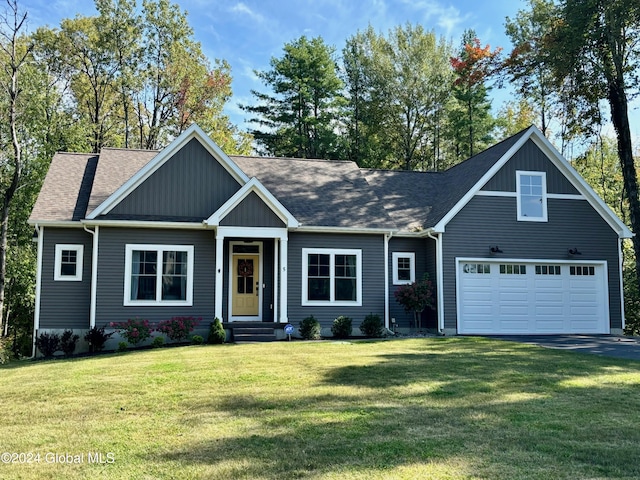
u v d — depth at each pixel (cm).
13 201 2662
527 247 1981
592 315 2020
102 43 3581
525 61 2441
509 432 642
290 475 511
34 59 3228
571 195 2042
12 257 2597
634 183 2261
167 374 1039
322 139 3866
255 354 1292
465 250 1934
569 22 2133
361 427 666
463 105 4003
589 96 2392
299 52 3925
